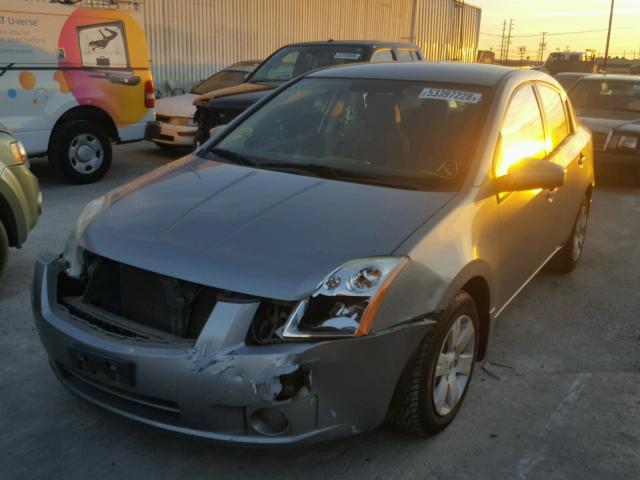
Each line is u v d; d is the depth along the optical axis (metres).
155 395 2.66
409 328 2.79
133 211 3.21
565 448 3.21
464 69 4.25
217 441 2.65
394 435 3.23
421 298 2.84
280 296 2.59
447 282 2.96
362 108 4.02
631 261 6.26
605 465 3.10
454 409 3.29
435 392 3.11
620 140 9.30
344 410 2.67
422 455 3.10
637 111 10.45
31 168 9.41
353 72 4.39
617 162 9.30
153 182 3.61
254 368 2.54
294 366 2.53
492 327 3.65
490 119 3.71
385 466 3.01
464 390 3.38
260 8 18.20
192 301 2.77
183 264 2.75
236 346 2.57
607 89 10.87
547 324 4.69
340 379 2.62
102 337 2.79
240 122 4.32
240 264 2.70
